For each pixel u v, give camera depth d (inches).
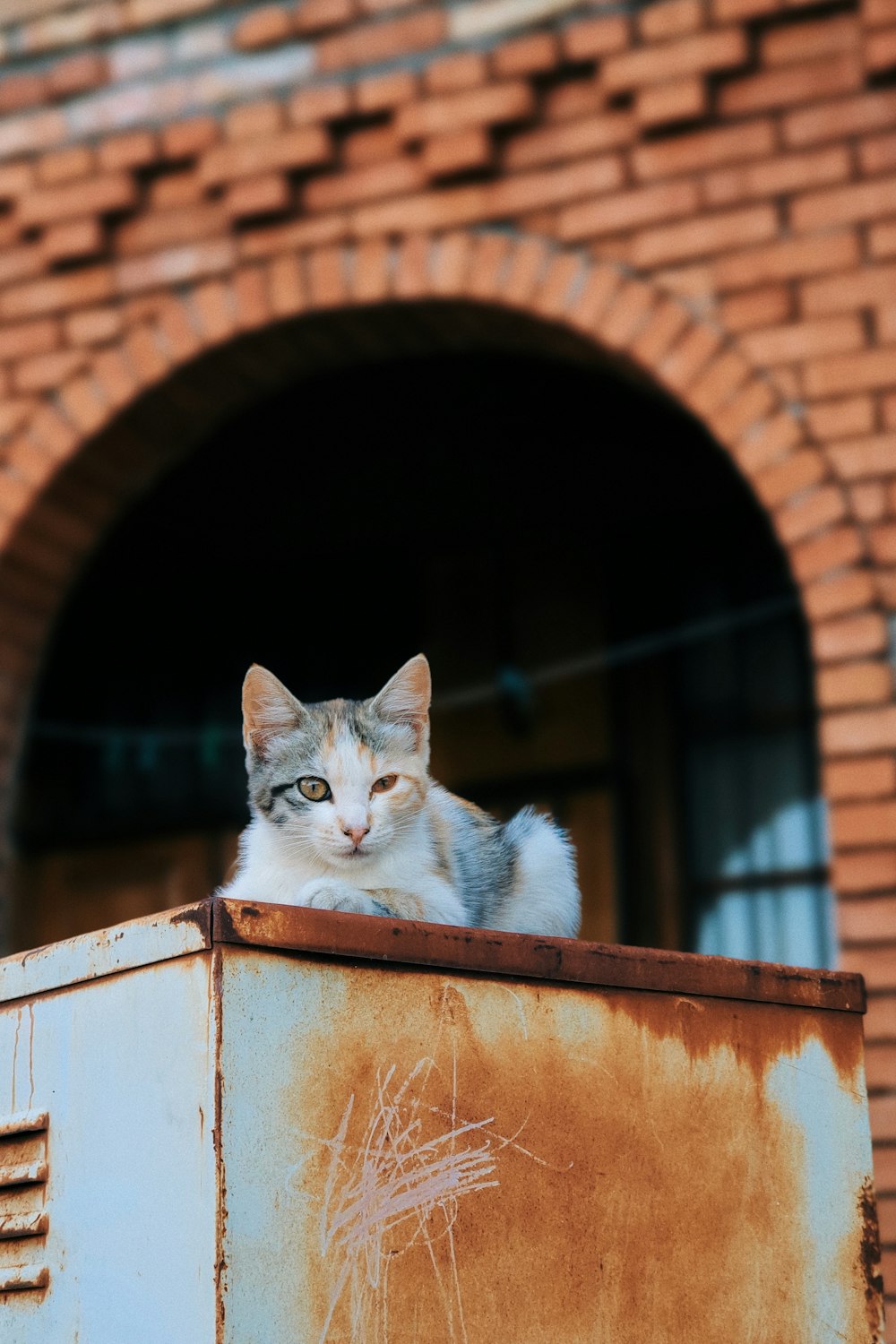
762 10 181.6
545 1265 78.7
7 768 206.7
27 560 205.9
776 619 252.5
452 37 193.8
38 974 84.0
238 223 200.1
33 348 206.4
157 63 206.4
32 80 210.7
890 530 171.6
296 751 120.8
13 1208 82.0
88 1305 76.7
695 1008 86.4
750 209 181.8
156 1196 74.0
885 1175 158.9
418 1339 74.5
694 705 255.4
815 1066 89.4
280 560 278.5
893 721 167.5
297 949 75.1
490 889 124.9
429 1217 76.0
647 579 259.3
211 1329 69.5
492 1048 79.7
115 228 205.9
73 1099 80.1
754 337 179.3
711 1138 85.1
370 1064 75.9
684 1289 82.4
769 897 246.2
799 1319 85.3
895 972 162.7
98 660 288.8
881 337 175.5
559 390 225.3
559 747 260.1
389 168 195.0
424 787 124.2
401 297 192.1
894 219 177.2
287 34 199.9
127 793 288.5
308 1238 72.4
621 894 249.6
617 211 186.1
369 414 234.1
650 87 184.7
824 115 180.9
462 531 266.2
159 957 76.2
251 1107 72.2
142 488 213.0
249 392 207.5
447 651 269.3
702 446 237.5
